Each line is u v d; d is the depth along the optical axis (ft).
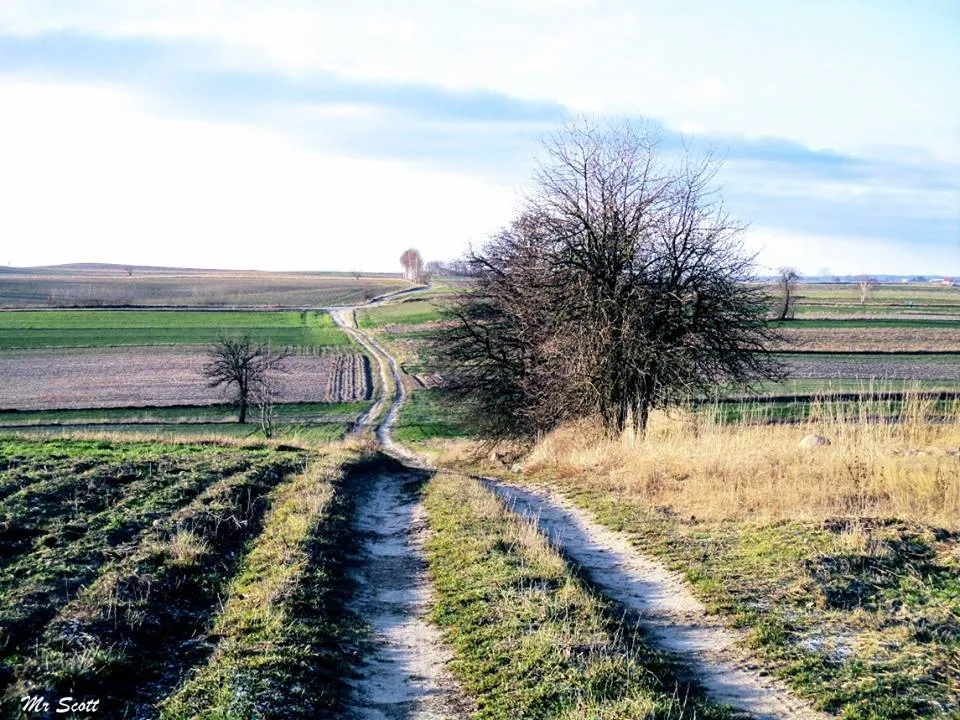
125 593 31.53
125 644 27.27
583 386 74.23
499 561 36.09
